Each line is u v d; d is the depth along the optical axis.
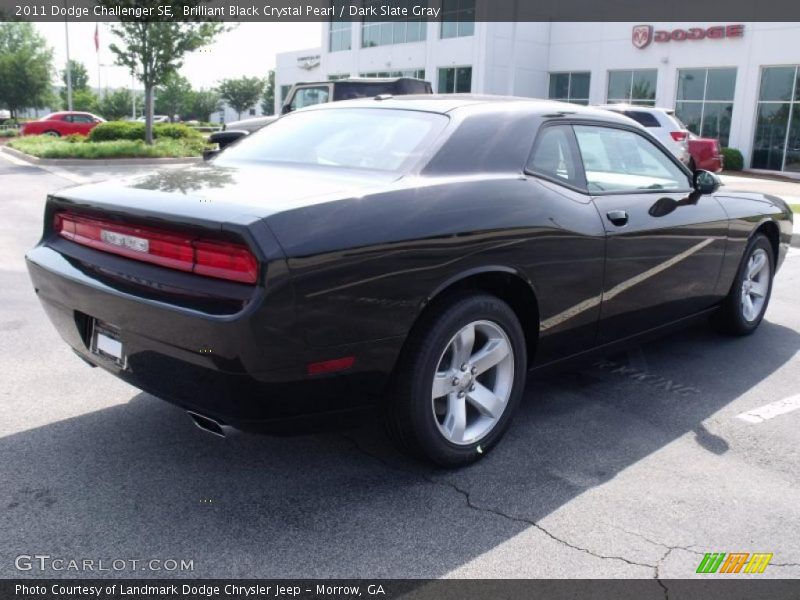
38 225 9.15
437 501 2.94
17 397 3.82
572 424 3.73
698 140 15.23
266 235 2.46
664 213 4.04
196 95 96.06
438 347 2.93
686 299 4.40
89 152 18.38
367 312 2.67
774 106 23.12
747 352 4.98
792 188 18.44
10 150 21.69
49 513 2.76
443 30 29.83
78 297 2.96
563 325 3.52
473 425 3.25
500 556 2.59
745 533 2.78
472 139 3.29
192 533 2.67
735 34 23.56
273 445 3.38
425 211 2.87
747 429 3.73
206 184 3.07
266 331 2.44
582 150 3.72
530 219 3.21
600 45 27.69
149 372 2.79
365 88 12.80
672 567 2.55
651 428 3.71
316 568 2.49
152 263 2.74
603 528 2.78
